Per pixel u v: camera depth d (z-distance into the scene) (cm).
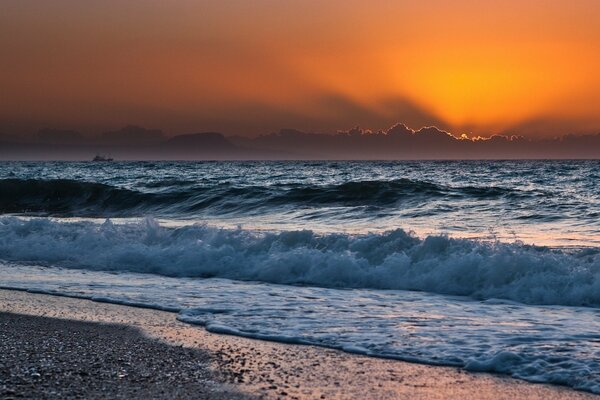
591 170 6888
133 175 6247
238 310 951
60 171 8056
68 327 847
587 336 788
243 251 1366
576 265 1114
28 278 1234
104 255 1430
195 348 746
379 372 663
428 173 6494
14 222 1739
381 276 1171
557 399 592
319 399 581
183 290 1113
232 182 4438
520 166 9856
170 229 1569
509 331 816
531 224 1964
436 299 1037
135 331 828
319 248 1343
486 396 598
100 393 578
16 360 681
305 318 898
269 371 661
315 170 7856
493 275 1094
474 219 2094
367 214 2256
